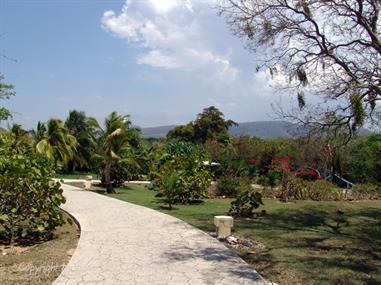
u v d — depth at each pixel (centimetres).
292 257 886
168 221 1253
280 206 1831
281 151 2894
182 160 1952
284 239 1084
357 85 1045
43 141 3036
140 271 736
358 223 1422
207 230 1158
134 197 2036
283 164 2220
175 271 741
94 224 1180
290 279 728
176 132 5731
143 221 1246
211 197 2089
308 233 1188
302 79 1259
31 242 982
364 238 1145
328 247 1007
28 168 1000
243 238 1067
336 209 1789
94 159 2414
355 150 2503
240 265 789
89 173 4162
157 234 1056
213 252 882
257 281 696
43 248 919
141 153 3222
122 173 2614
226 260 821
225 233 1037
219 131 5634
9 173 977
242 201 1480
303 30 1244
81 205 1598
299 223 1375
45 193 1020
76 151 3953
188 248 913
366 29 1155
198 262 802
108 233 1056
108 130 2397
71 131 4116
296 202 2019
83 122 4169
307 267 808
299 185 2139
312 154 2094
